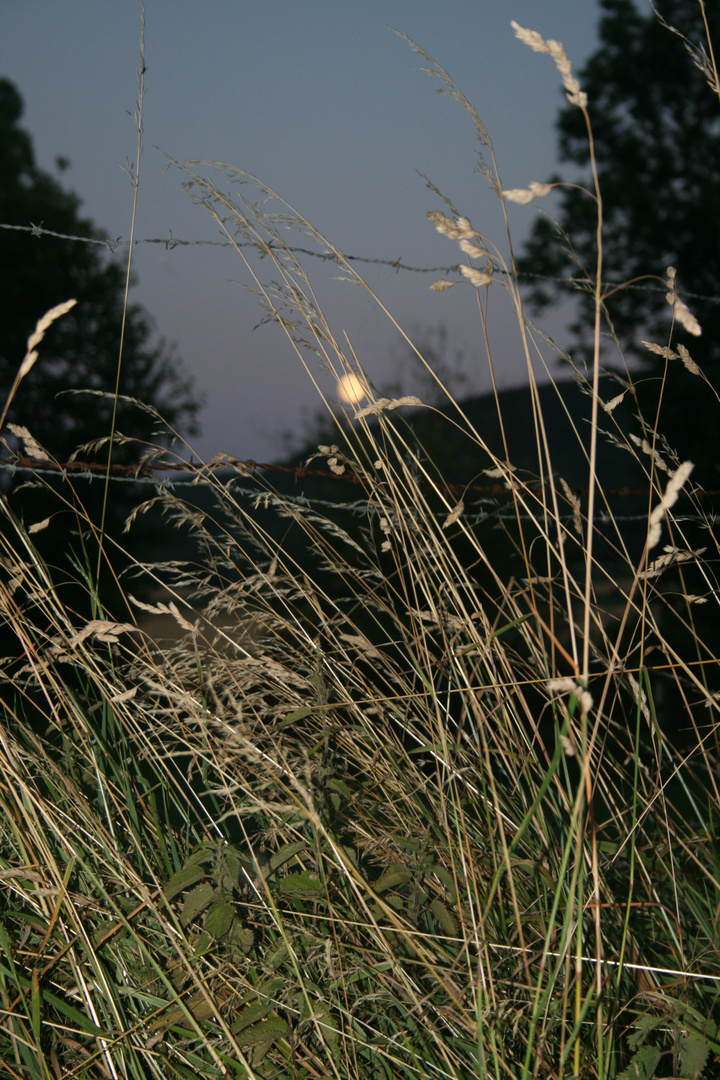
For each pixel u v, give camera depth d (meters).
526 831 1.54
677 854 1.69
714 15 10.12
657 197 10.12
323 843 1.30
